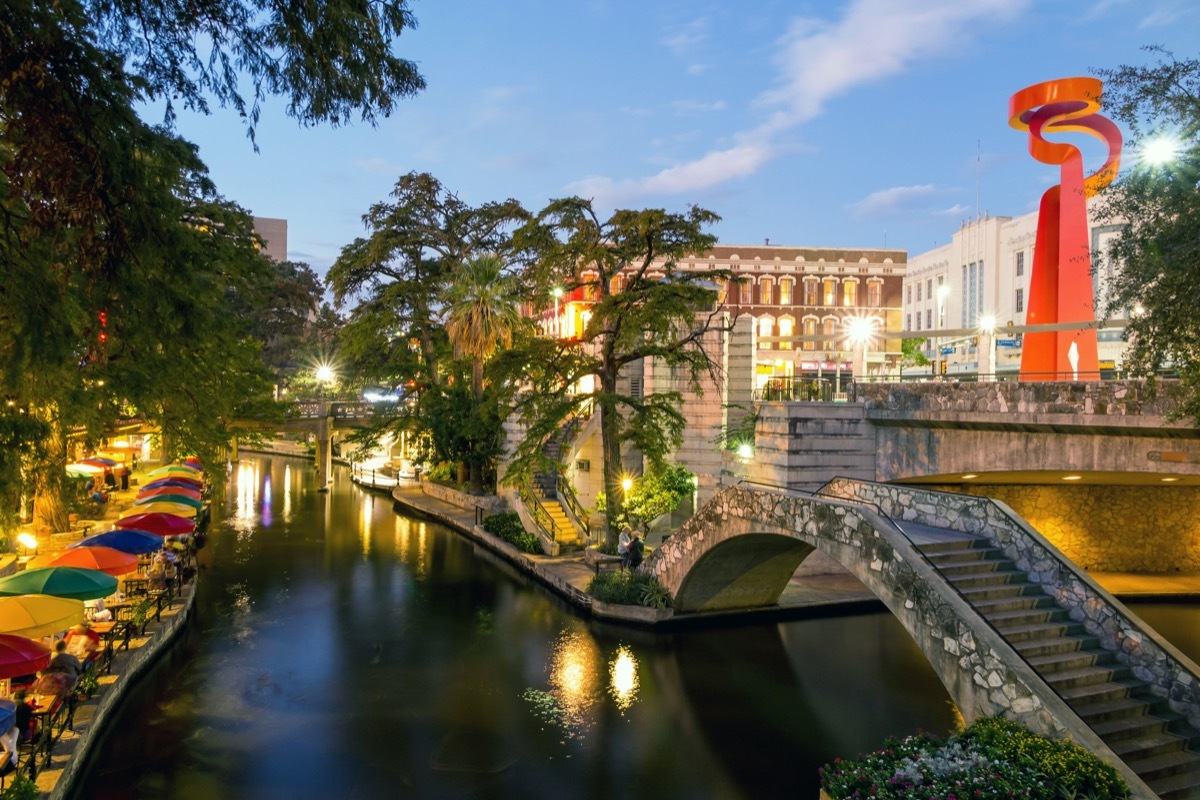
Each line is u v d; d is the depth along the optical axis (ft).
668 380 97.71
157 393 53.78
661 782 42.09
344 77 33.58
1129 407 53.26
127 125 32.53
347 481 177.88
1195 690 35.14
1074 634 39.42
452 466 141.49
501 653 61.62
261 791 40.88
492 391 86.38
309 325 256.52
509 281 117.39
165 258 36.40
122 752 44.88
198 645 63.10
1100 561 85.05
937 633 38.63
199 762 43.83
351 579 85.71
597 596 70.49
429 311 138.82
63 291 34.55
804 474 75.46
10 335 32.50
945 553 42.83
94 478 116.16
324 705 51.75
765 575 66.64
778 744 46.34
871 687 54.49
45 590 45.80
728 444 91.50
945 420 67.15
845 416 75.92
